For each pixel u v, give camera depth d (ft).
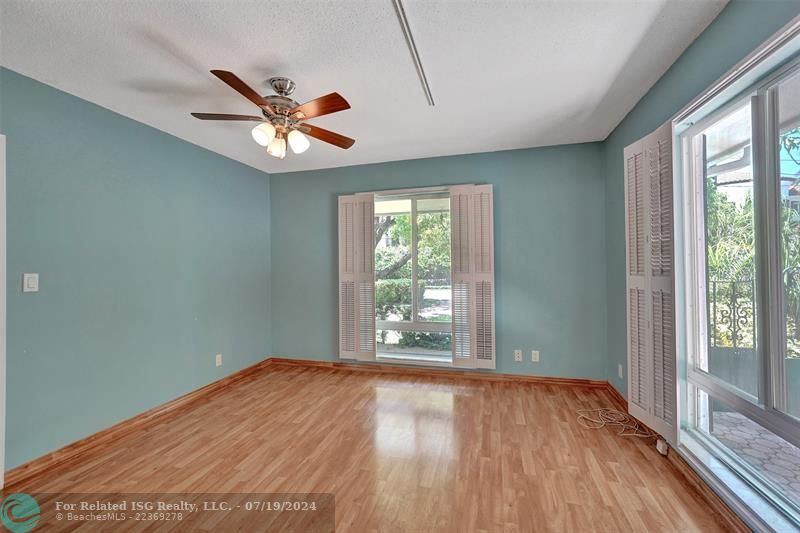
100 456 7.63
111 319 8.60
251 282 13.78
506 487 6.38
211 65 6.77
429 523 5.52
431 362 12.93
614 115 9.36
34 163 7.13
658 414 7.42
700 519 5.54
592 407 9.85
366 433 8.50
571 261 11.68
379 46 6.26
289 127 7.24
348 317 13.79
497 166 12.35
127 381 8.95
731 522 5.31
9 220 6.72
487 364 12.17
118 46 6.14
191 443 8.13
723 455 6.22
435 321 13.41
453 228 12.53
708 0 5.22
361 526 5.48
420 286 13.58
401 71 7.11
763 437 5.65
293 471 6.95
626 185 8.50
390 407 10.07
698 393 6.89
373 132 10.43
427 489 6.35
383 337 14.08
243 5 5.17
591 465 7.04
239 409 10.08
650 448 7.66
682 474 6.66
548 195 11.87
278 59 6.61
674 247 6.85
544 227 11.92
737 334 5.82
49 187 7.39
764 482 5.49
